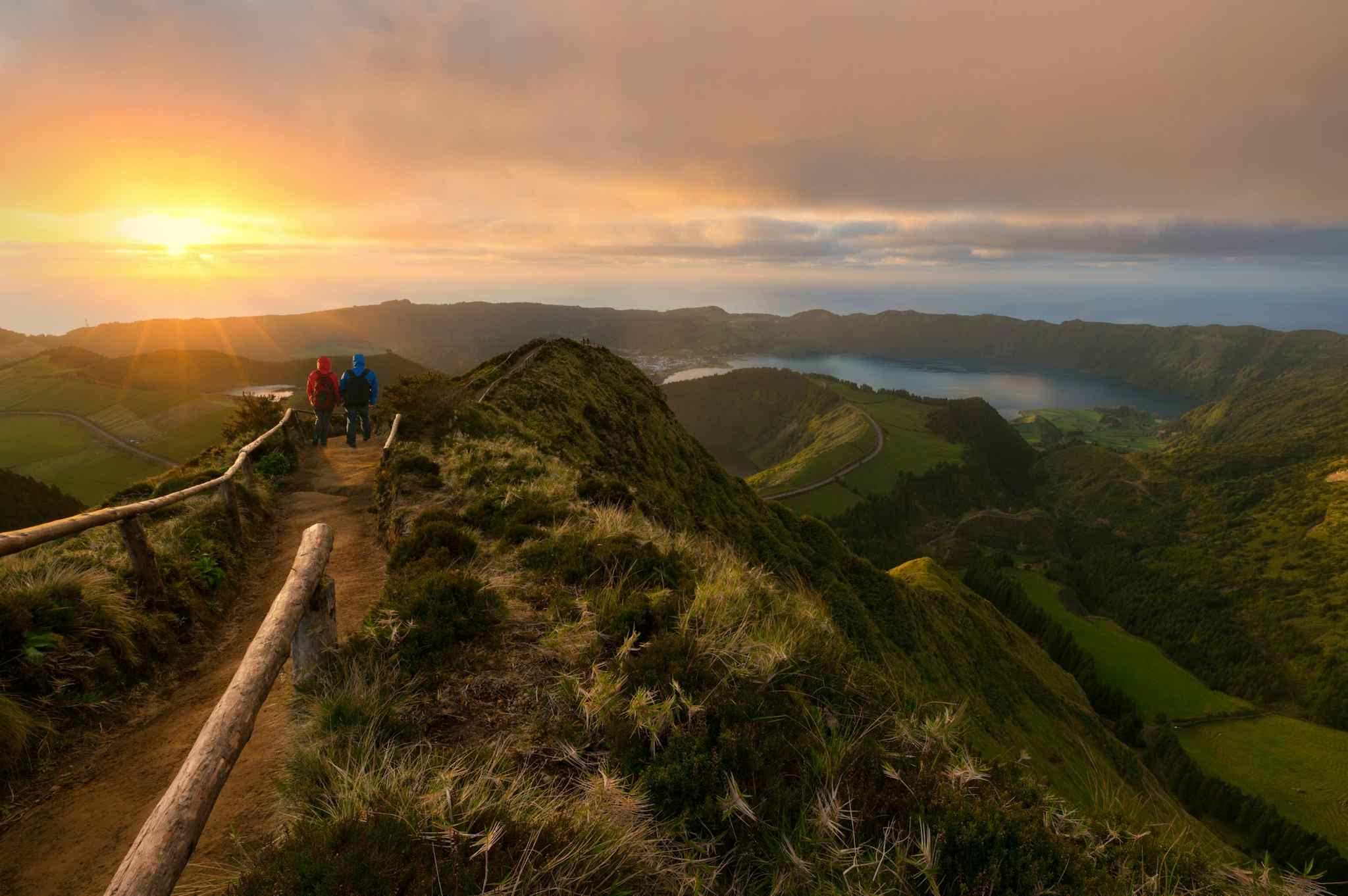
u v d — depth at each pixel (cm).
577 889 209
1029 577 17812
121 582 556
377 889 188
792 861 252
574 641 409
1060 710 5009
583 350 4841
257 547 975
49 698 398
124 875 162
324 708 304
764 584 586
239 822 274
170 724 439
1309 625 15900
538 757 301
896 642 3594
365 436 1867
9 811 322
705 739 305
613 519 731
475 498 910
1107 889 270
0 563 541
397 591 452
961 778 323
